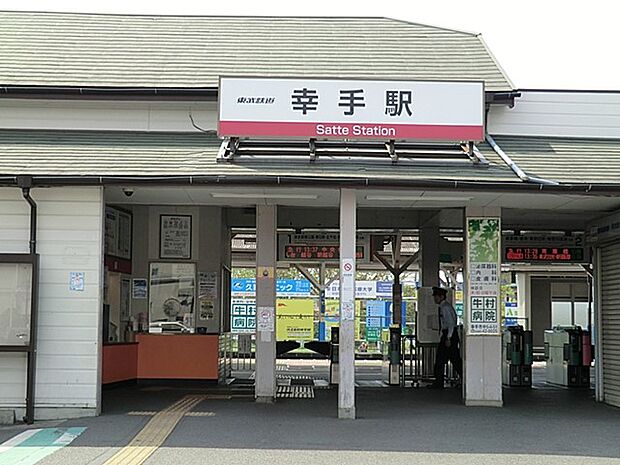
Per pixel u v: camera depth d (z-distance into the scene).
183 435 10.84
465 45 17.12
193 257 18.88
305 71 15.51
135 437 10.71
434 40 17.42
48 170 12.30
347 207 12.46
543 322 34.69
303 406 13.77
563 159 13.55
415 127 12.84
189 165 12.63
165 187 12.34
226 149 13.09
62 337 12.42
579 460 9.74
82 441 10.45
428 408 13.86
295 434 11.02
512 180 12.38
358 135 12.84
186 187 12.34
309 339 32.16
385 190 12.52
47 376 12.35
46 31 17.08
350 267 12.45
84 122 14.34
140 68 15.30
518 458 9.80
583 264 20.72
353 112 12.85
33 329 12.16
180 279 18.86
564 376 19.39
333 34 17.69
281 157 13.04
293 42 17.17
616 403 14.89
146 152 13.21
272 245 14.53
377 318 34.38
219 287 18.86
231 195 13.33
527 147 14.15
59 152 13.09
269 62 15.91
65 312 12.46
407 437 10.97
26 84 14.12
